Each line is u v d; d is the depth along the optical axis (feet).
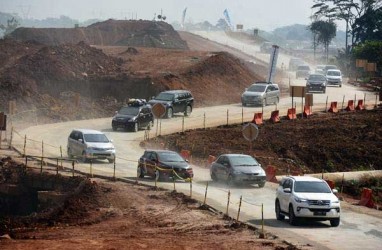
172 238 233.14
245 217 273.54
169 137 506.07
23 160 406.82
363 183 394.73
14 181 375.04
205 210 286.66
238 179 342.64
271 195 327.88
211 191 331.98
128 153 453.99
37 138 499.92
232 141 489.26
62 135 516.73
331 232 250.37
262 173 346.95
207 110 641.40
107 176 362.33
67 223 274.36
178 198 309.63
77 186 347.36
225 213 278.87
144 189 330.95
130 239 230.89
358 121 544.62
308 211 256.73
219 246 219.61
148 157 363.97
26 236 239.50
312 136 504.43
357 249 222.69
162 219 269.64
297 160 460.55
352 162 461.78
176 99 594.65
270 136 503.20
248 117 582.35
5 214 371.15
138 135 523.70
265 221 267.39
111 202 302.04
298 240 232.94
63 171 378.73
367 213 295.48
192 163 442.50
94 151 412.16
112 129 546.26
